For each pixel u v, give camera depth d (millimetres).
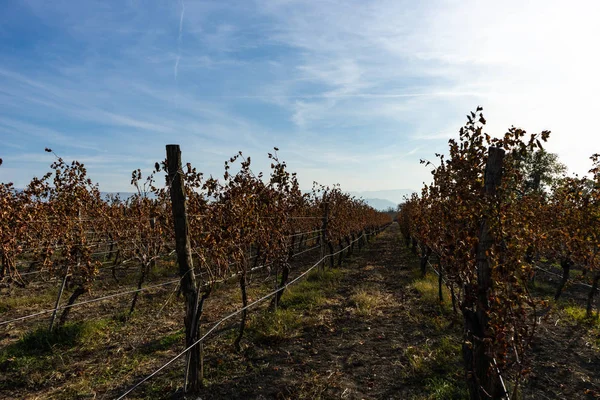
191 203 7918
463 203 4527
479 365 3641
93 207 10883
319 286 10648
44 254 8422
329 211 14469
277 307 8180
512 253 3318
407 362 5422
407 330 6836
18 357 5594
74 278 8438
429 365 5223
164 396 4535
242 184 6891
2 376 5051
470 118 4578
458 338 6207
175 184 4488
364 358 5633
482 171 4398
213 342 6227
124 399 4473
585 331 6797
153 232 9625
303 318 7559
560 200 9625
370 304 8469
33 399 4531
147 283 10922
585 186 8398
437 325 6793
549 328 6914
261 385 4793
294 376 5051
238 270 6395
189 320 4598
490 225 3465
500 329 3260
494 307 3309
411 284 10852
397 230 53375
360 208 24984
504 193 3596
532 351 5832
